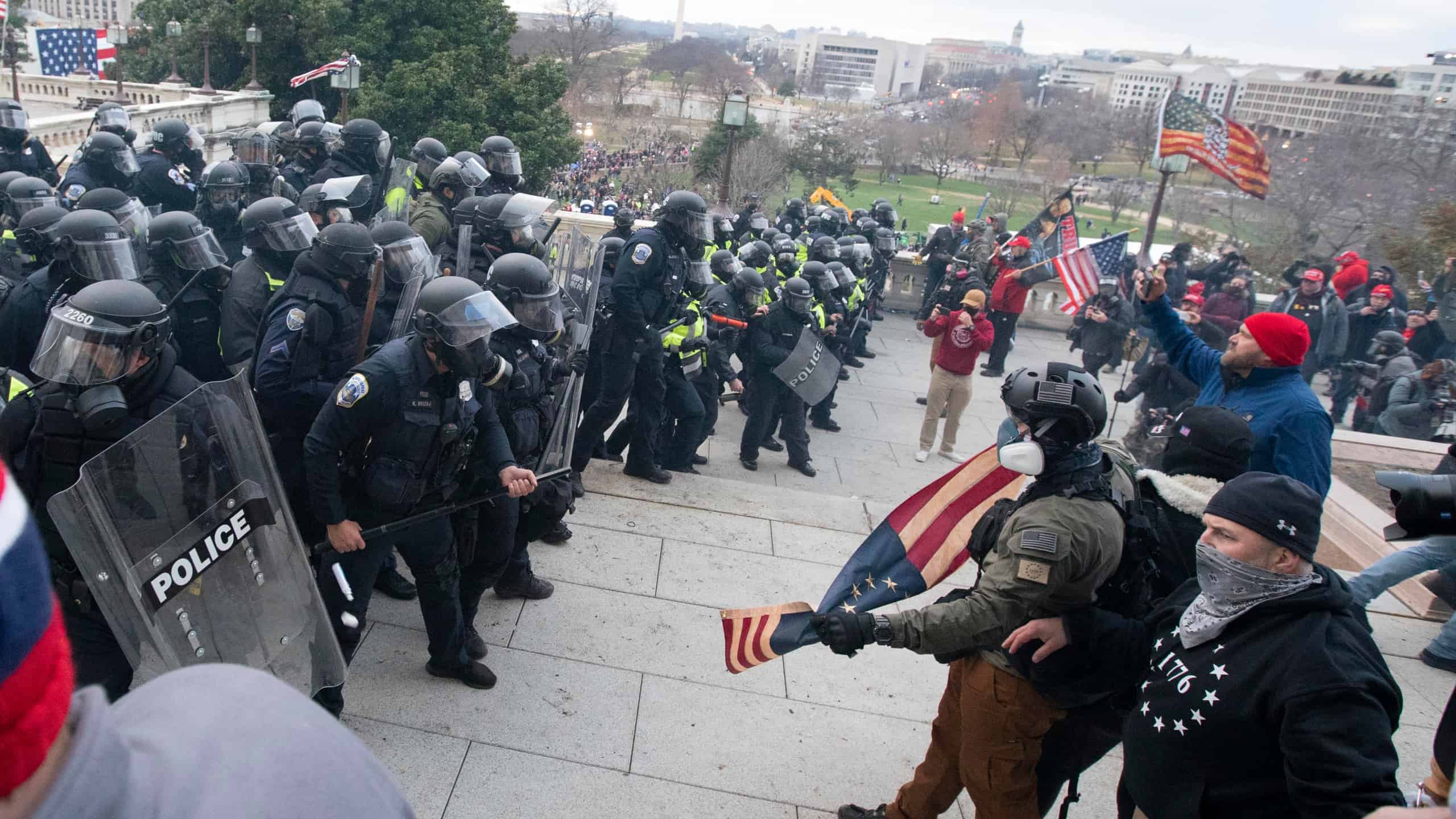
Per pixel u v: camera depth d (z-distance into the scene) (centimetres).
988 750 312
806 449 961
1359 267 1447
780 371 874
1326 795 209
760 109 10438
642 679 467
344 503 367
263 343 430
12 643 57
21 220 612
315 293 430
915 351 1559
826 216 1455
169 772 74
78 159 841
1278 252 3247
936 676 499
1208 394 458
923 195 7969
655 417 701
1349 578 572
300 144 934
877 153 8431
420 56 3206
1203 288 1444
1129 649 278
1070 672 287
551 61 3481
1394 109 3481
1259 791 230
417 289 492
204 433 295
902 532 364
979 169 8681
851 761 429
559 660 473
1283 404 413
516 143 3288
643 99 9019
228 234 739
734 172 4850
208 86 3002
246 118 2922
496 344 451
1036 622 283
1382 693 218
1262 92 9619
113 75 3741
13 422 316
